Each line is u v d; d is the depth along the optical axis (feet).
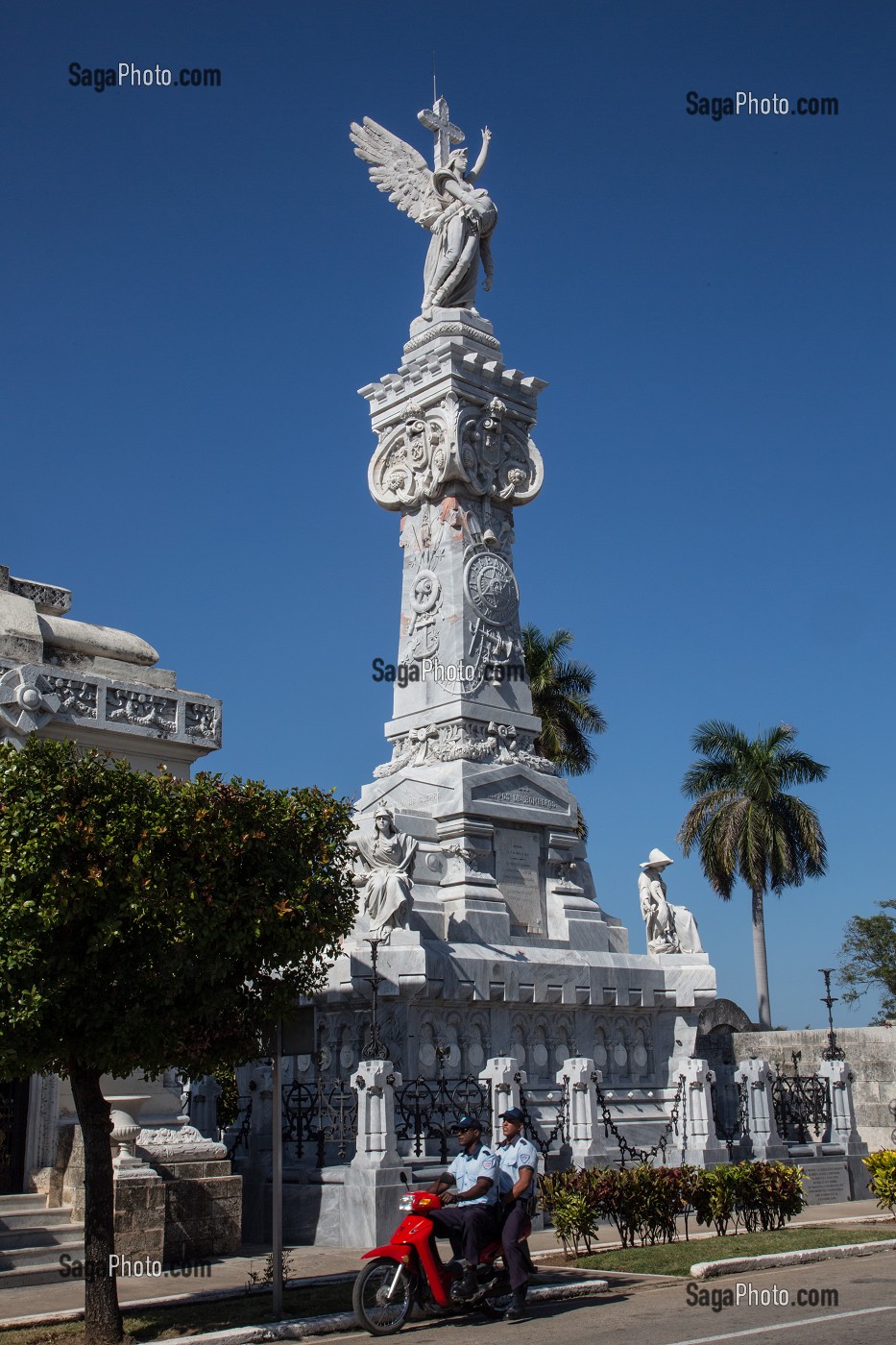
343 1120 64.64
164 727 60.39
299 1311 42.01
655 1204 56.29
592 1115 70.33
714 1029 119.75
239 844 40.27
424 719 90.94
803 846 152.15
